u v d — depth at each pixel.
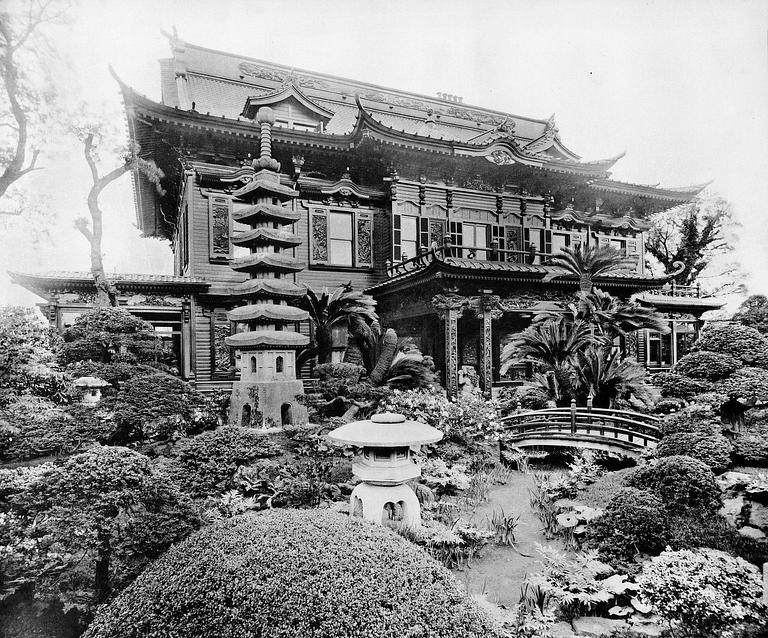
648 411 13.66
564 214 24.77
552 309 18.59
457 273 15.98
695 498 6.80
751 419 9.36
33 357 9.79
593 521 7.21
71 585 4.81
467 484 9.49
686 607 4.83
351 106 24.98
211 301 17.72
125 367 10.60
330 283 20.22
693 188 27.33
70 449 7.32
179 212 22.48
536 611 5.32
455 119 28.12
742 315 14.32
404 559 4.06
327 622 3.35
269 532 4.34
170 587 3.75
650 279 20.36
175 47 22.19
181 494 5.05
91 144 13.81
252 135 17.84
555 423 12.48
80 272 16.34
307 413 11.45
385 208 21.30
